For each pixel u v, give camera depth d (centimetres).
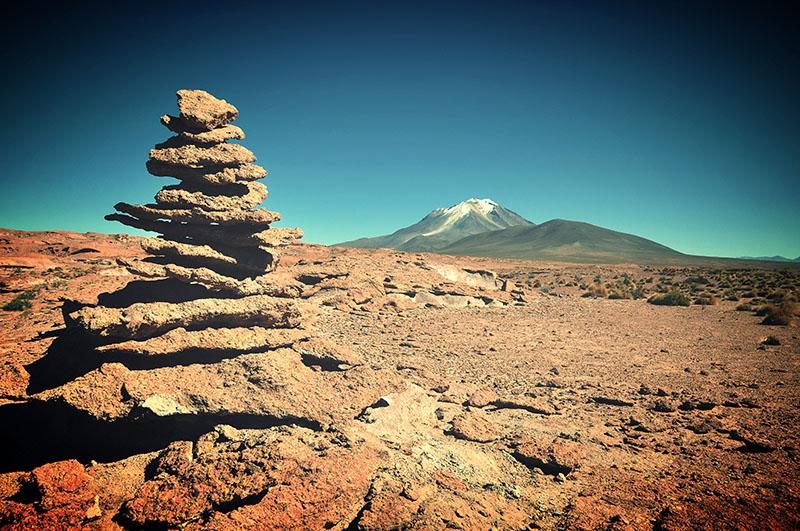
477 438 1334
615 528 870
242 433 1116
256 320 1365
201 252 1337
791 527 877
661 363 2422
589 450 1305
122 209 1328
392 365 2058
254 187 1484
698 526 877
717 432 1479
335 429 1163
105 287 1688
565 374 2186
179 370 1180
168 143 1370
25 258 3916
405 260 4728
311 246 5569
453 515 880
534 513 972
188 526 827
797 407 1686
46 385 1098
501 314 3878
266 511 840
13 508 834
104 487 971
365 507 882
